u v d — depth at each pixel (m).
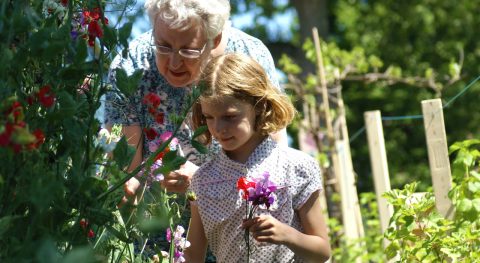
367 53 19.52
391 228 4.24
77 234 2.66
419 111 18.53
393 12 19.89
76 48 2.67
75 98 2.76
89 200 2.56
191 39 3.40
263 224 3.13
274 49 19.78
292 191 3.32
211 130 3.27
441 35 19.70
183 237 3.63
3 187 2.43
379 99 18.91
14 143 2.20
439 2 19.73
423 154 18.45
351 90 18.73
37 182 2.31
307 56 8.14
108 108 3.62
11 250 2.37
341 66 8.39
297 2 17.84
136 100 3.62
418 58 19.41
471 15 19.69
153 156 2.63
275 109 3.35
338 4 20.09
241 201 3.32
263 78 3.33
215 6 3.44
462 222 4.17
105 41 2.68
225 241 3.37
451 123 18.48
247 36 3.83
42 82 2.72
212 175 3.40
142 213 2.67
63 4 2.96
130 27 2.67
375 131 5.46
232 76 3.22
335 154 6.88
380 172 5.42
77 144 2.61
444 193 4.63
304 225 3.34
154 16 3.43
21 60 2.55
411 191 4.27
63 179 2.61
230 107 3.22
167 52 3.43
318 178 3.37
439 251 4.16
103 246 3.03
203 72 3.29
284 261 3.35
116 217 2.89
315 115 7.64
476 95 18.53
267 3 19.73
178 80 3.51
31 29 2.72
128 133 3.64
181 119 2.71
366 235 6.64
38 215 2.37
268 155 3.37
